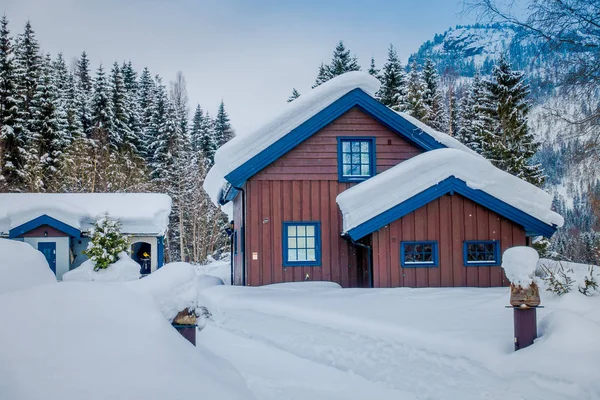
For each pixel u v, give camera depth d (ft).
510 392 18.35
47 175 129.29
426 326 25.48
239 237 57.26
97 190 127.95
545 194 45.14
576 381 17.58
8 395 7.57
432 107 150.82
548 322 21.11
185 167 143.33
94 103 151.94
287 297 37.11
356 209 44.14
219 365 13.07
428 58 157.79
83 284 11.64
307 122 51.31
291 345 26.58
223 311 36.42
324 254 51.13
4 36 136.98
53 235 72.02
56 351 8.93
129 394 8.55
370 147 53.52
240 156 49.73
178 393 9.20
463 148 58.03
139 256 88.58
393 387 20.39
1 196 79.51
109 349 9.58
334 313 29.86
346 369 22.79
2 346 8.62
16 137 128.98
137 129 167.02
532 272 20.59
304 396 19.16
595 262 62.64
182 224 133.08
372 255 43.80
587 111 41.32
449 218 44.19
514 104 104.94
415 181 43.80
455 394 19.08
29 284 12.44
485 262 44.16
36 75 141.28
